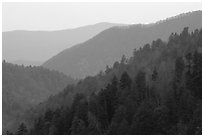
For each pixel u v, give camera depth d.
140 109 99.25
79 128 105.19
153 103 104.62
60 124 114.69
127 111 104.88
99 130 104.44
